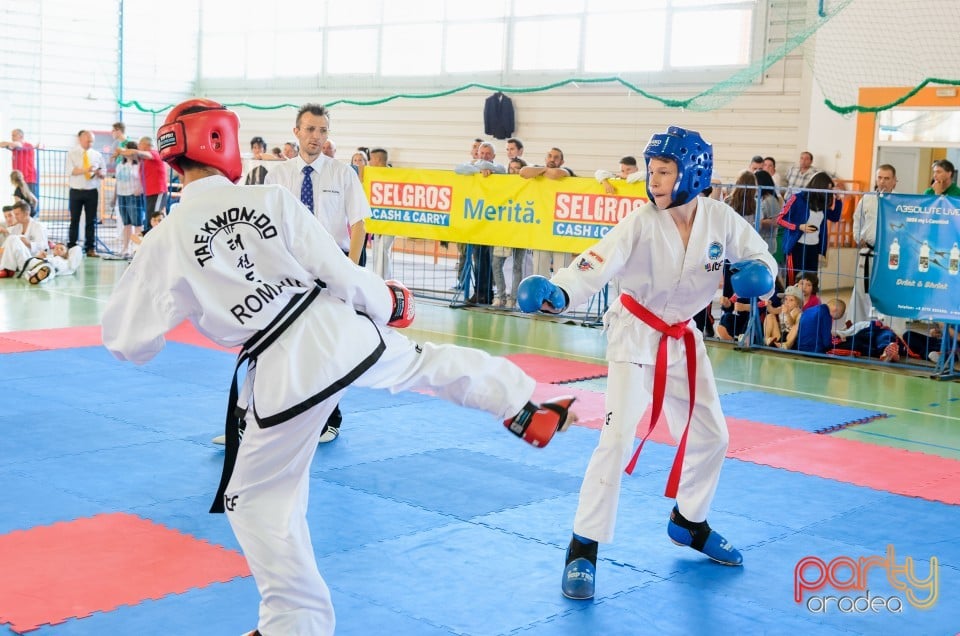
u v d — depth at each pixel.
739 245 4.00
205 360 8.30
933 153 14.84
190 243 2.76
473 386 2.84
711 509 5.05
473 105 18.56
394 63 19.69
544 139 17.70
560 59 17.44
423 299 12.59
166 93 22.33
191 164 2.85
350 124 20.36
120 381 7.45
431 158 19.27
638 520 4.84
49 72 20.25
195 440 5.95
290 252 2.77
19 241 13.09
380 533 4.52
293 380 2.73
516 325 10.89
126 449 5.71
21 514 4.58
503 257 11.73
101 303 11.20
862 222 10.10
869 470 5.84
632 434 3.92
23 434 5.93
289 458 2.83
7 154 19.47
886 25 13.48
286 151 15.25
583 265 3.80
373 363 2.80
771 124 15.08
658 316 3.98
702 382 4.09
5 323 9.75
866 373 8.95
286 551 2.80
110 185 20.33
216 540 4.32
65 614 3.53
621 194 10.14
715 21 15.60
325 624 2.87
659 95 16.27
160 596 3.71
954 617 3.80
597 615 3.73
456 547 4.38
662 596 3.93
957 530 4.82
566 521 4.78
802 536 4.68
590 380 8.17
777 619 3.74
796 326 9.70
